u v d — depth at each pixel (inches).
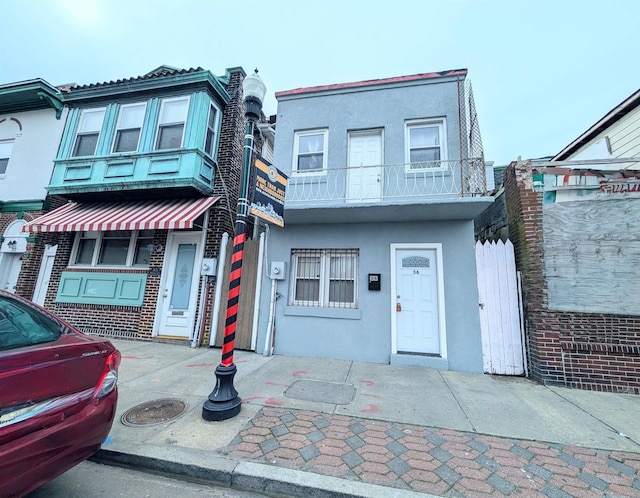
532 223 217.2
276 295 264.8
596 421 146.7
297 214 245.8
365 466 108.8
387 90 285.6
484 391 183.5
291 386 183.6
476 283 233.3
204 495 100.0
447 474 105.3
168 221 260.2
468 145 260.4
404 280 250.2
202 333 279.9
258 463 108.9
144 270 307.6
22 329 91.4
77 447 86.3
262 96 165.6
